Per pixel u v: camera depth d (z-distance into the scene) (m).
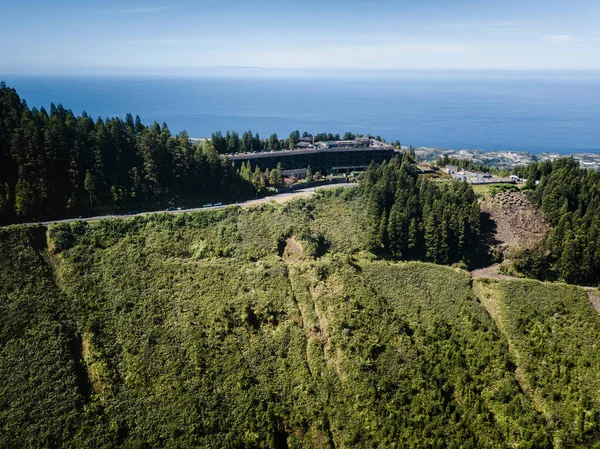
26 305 64.06
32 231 76.56
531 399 64.81
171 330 67.44
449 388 65.06
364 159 151.12
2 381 55.38
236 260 83.31
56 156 92.19
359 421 60.53
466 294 82.75
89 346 62.19
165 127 119.00
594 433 58.72
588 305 77.31
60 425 52.97
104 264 75.94
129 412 56.69
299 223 96.00
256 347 68.31
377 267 88.19
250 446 56.75
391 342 70.31
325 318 73.00
